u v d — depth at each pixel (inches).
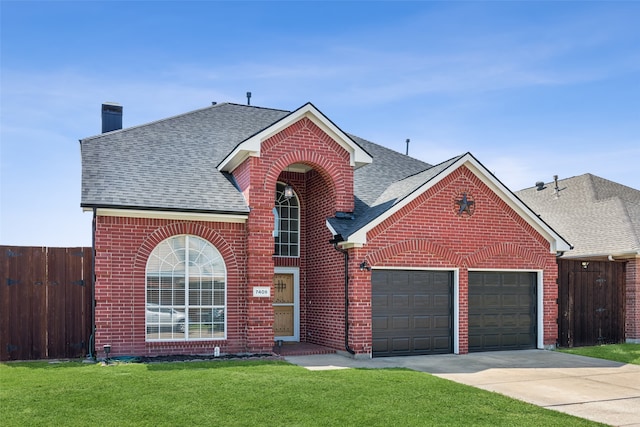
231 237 599.8
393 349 604.7
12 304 552.4
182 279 580.1
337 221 633.0
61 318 565.3
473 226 645.9
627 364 571.2
